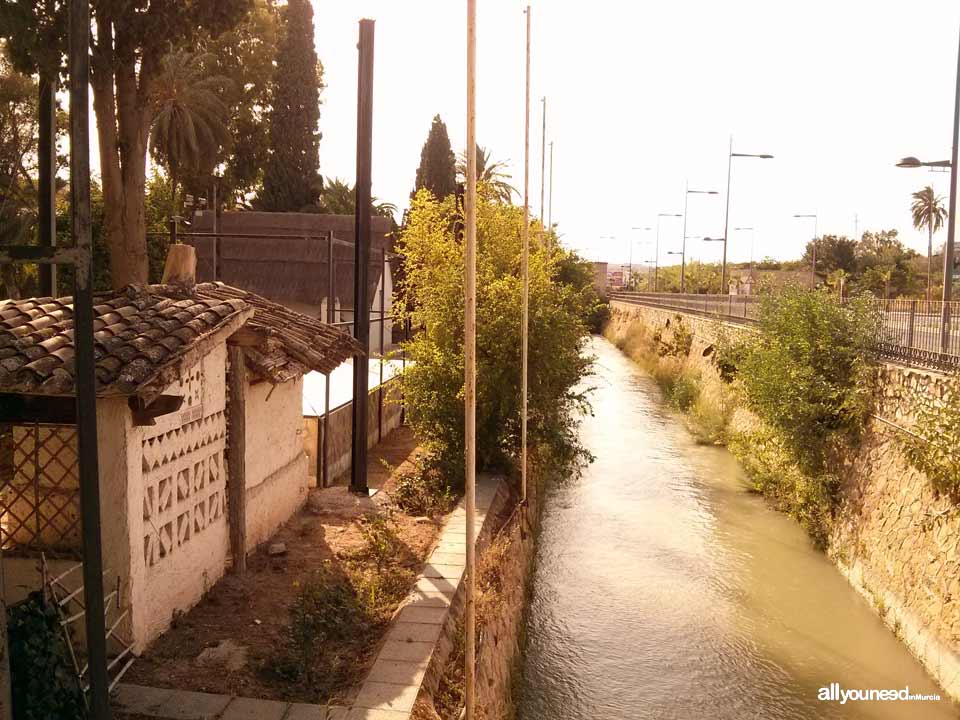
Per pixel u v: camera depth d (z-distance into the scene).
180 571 8.23
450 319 15.75
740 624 12.89
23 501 7.43
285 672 7.15
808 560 15.67
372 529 11.53
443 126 47.25
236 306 8.88
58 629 5.95
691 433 27.42
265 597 8.95
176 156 30.89
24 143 24.44
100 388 6.57
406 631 8.28
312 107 38.22
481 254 16.77
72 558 7.32
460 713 7.27
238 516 9.51
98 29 11.63
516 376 15.57
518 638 11.65
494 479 15.50
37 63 9.57
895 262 58.75
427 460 15.58
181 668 7.18
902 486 13.20
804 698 10.72
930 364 13.69
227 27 11.79
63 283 22.86
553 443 16.97
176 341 7.51
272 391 11.29
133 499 7.15
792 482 18.09
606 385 38.75
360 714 6.59
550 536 17.03
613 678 11.23
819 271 57.28
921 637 11.38
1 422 7.07
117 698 6.58
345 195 48.38
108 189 13.56
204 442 8.81
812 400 16.67
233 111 37.72
